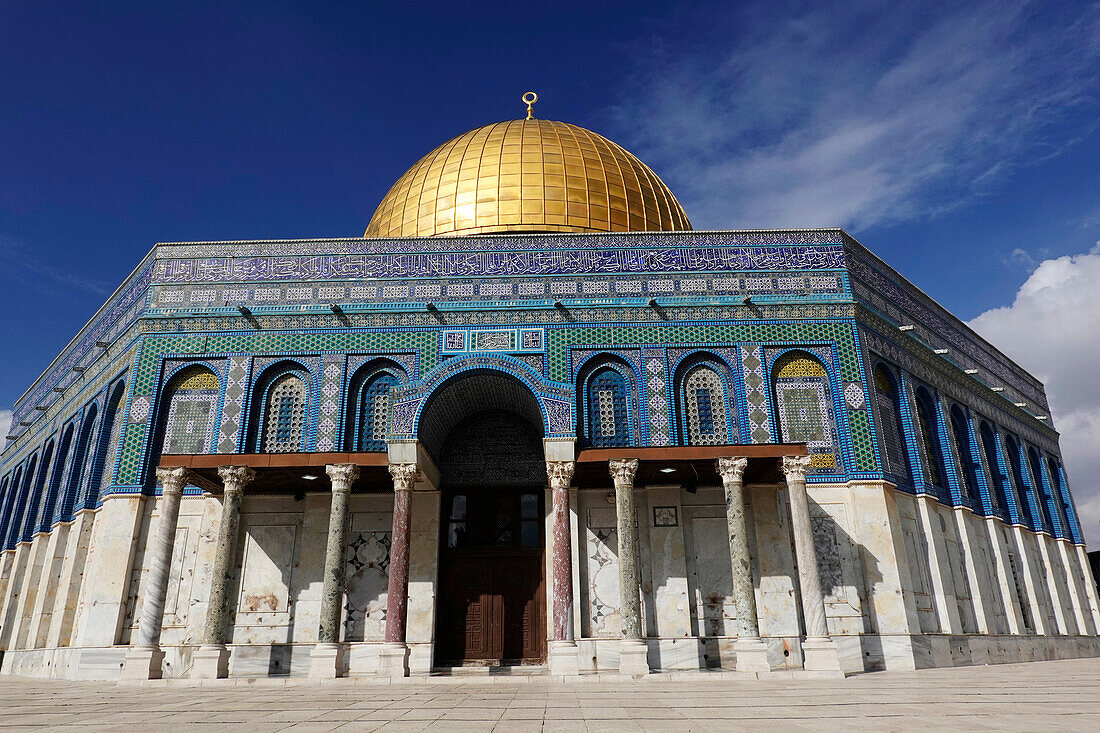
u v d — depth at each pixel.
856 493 18.17
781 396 19.25
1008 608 22.16
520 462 19.97
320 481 17.84
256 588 17.61
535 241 20.50
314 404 18.83
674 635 17.00
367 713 8.29
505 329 19.48
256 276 20.12
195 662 15.33
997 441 26.22
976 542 21.88
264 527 18.19
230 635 17.19
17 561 23.73
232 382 19.06
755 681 14.05
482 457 20.05
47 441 25.03
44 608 19.98
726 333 19.61
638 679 14.70
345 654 16.97
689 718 7.32
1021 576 24.25
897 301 22.62
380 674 15.11
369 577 17.92
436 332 19.50
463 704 9.43
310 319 19.61
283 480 17.69
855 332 19.59
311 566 17.84
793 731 6.07
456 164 26.06
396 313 19.64
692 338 19.53
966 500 22.05
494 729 6.58
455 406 19.17
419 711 8.48
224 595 15.90
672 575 17.52
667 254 20.39
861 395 19.02
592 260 20.31
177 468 16.45
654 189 27.05
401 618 15.70
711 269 20.25
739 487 16.17
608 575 17.81
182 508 18.20
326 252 20.39
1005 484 25.53
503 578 19.25
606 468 17.47
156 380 19.08
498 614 18.92
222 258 20.33
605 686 13.24
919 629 17.70
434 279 20.08
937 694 9.61
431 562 18.11
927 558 19.31
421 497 18.77
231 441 18.45
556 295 19.91
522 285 20.00
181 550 17.80
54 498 22.83
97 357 22.16
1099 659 23.19
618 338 19.50
